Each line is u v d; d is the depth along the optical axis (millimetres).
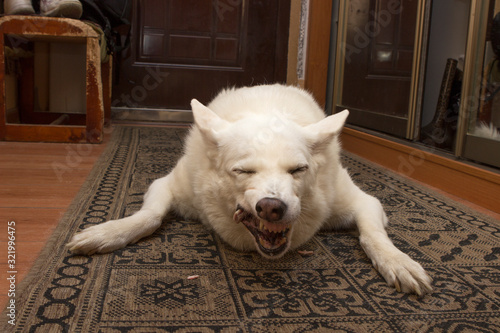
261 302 1441
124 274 1576
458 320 1378
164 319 1305
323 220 1898
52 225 2012
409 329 1318
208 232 2047
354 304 1455
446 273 1710
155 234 1991
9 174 2836
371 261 1794
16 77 4590
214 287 1525
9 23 3648
